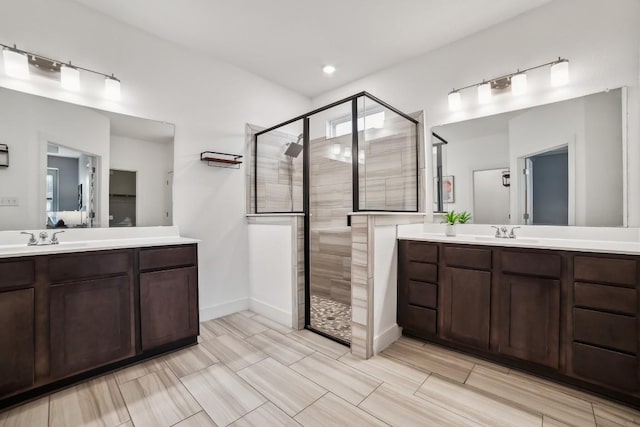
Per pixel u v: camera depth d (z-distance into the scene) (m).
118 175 2.32
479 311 1.98
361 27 2.43
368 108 2.66
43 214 1.99
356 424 1.39
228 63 3.02
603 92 1.94
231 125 3.04
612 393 1.56
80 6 2.14
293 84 3.48
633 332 1.47
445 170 2.66
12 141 1.89
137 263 1.96
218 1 2.11
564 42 2.08
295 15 2.28
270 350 2.18
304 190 2.74
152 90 2.51
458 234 2.56
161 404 1.54
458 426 1.38
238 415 1.46
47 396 1.61
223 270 2.96
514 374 1.83
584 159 2.01
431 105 2.75
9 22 1.88
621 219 1.88
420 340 2.36
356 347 2.10
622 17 1.89
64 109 2.08
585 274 1.60
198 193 2.79
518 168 2.27
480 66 2.46
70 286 1.69
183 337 2.17
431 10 2.21
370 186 2.61
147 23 2.37
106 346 1.81
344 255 3.39
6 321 1.49
